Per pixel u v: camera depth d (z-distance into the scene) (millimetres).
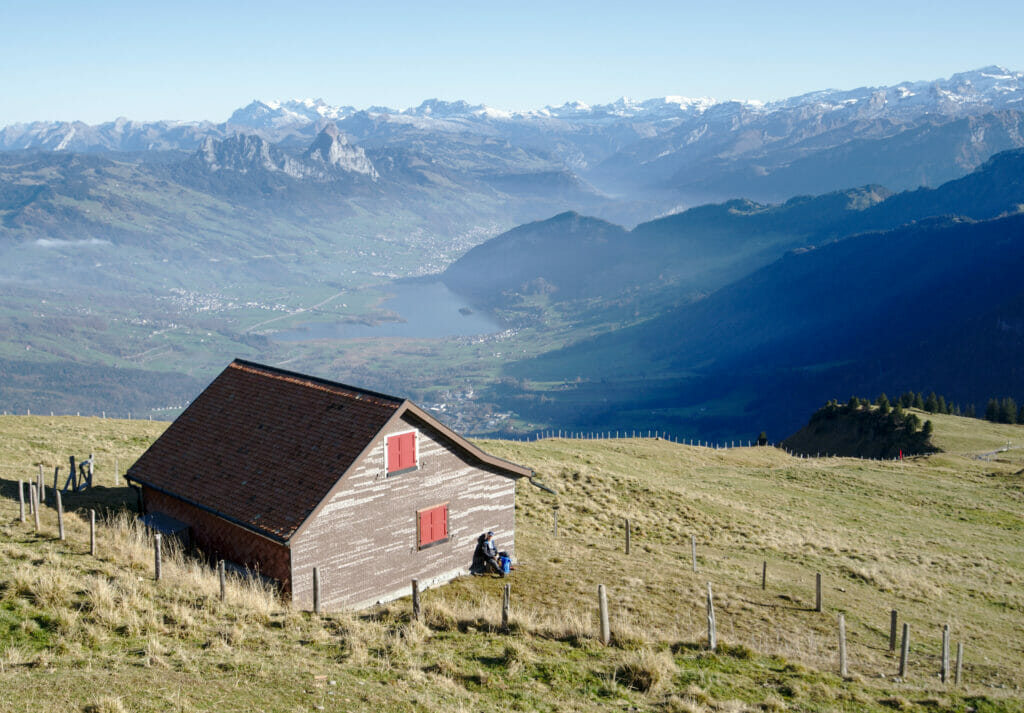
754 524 50750
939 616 35094
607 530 43188
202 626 19969
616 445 82188
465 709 17000
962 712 20953
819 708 19875
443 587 29578
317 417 30000
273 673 17641
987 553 51875
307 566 25984
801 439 135375
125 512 32000
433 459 29703
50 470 40781
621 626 24188
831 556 44531
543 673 19781
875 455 116562
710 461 82312
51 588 19984
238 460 30172
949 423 125375
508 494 32938
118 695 15352
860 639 29078
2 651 16875
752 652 23688
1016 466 86062
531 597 28984
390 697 17156
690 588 32188
